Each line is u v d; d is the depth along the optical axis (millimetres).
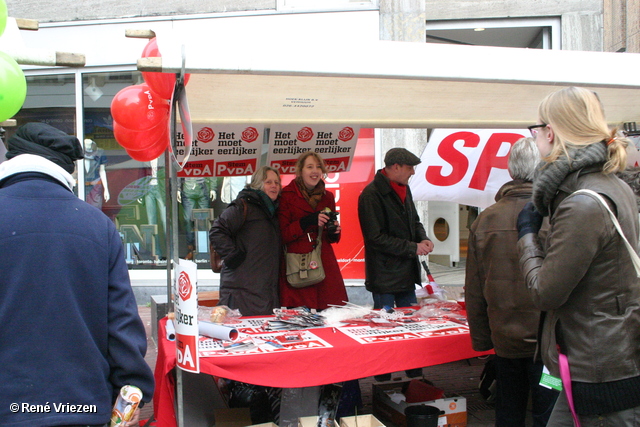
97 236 1770
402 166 4316
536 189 1920
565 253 1759
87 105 7242
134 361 1772
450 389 4301
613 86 3018
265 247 3953
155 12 7012
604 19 7078
